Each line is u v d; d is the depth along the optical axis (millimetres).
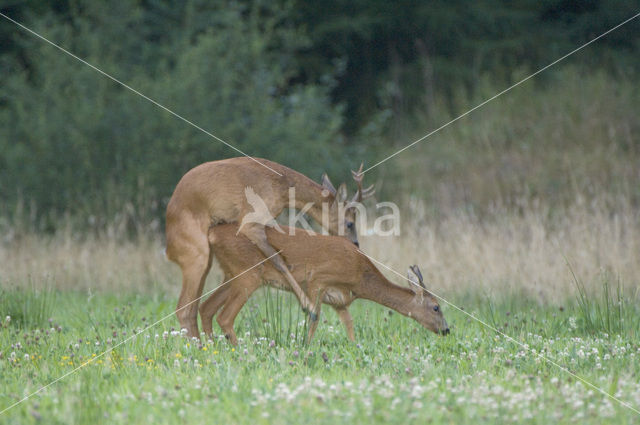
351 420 11930
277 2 52781
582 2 61969
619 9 59375
